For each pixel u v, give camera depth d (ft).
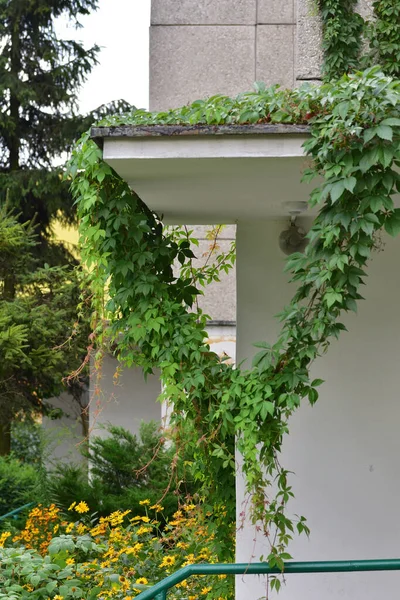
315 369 16.44
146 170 12.96
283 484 13.84
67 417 49.19
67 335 42.14
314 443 16.34
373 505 16.20
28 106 56.59
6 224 42.29
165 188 14.07
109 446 29.81
